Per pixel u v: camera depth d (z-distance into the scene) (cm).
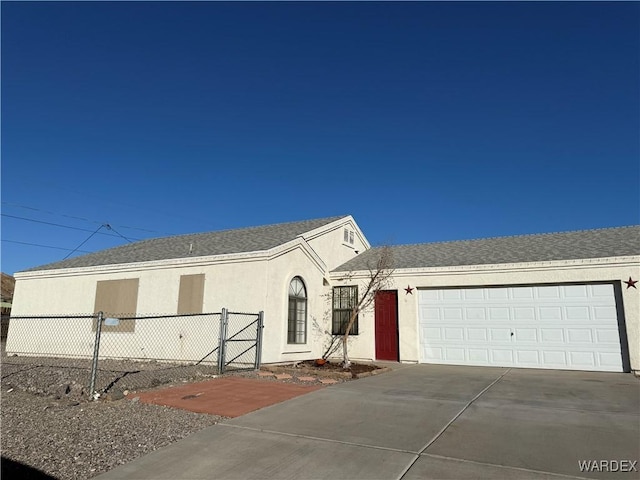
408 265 1541
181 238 2031
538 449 521
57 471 470
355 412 700
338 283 1623
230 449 532
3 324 2491
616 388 925
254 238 1616
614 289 1249
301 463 488
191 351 1358
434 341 1445
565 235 1633
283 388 897
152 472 467
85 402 780
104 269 1584
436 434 582
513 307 1362
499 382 1006
